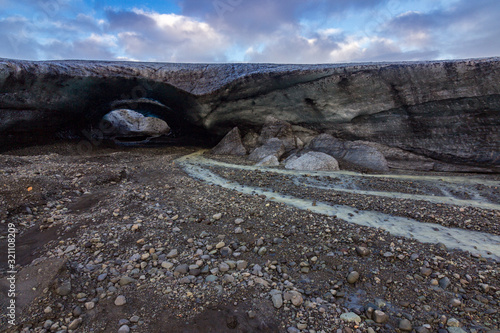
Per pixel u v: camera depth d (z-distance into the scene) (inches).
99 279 120.1
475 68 307.0
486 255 142.7
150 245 150.9
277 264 137.0
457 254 143.6
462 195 239.8
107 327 94.9
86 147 462.3
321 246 152.9
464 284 120.0
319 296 114.2
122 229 165.5
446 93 330.0
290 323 98.8
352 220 189.0
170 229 171.3
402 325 96.7
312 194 245.6
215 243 156.6
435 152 353.4
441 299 111.3
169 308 104.6
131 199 216.4
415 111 357.4
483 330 94.7
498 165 314.2
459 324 97.7
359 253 143.5
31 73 361.4
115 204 202.4
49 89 387.9
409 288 118.4
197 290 115.6
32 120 402.0
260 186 275.1
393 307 107.4
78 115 462.6
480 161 324.5
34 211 186.5
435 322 99.3
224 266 130.5
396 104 366.6
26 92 372.8
